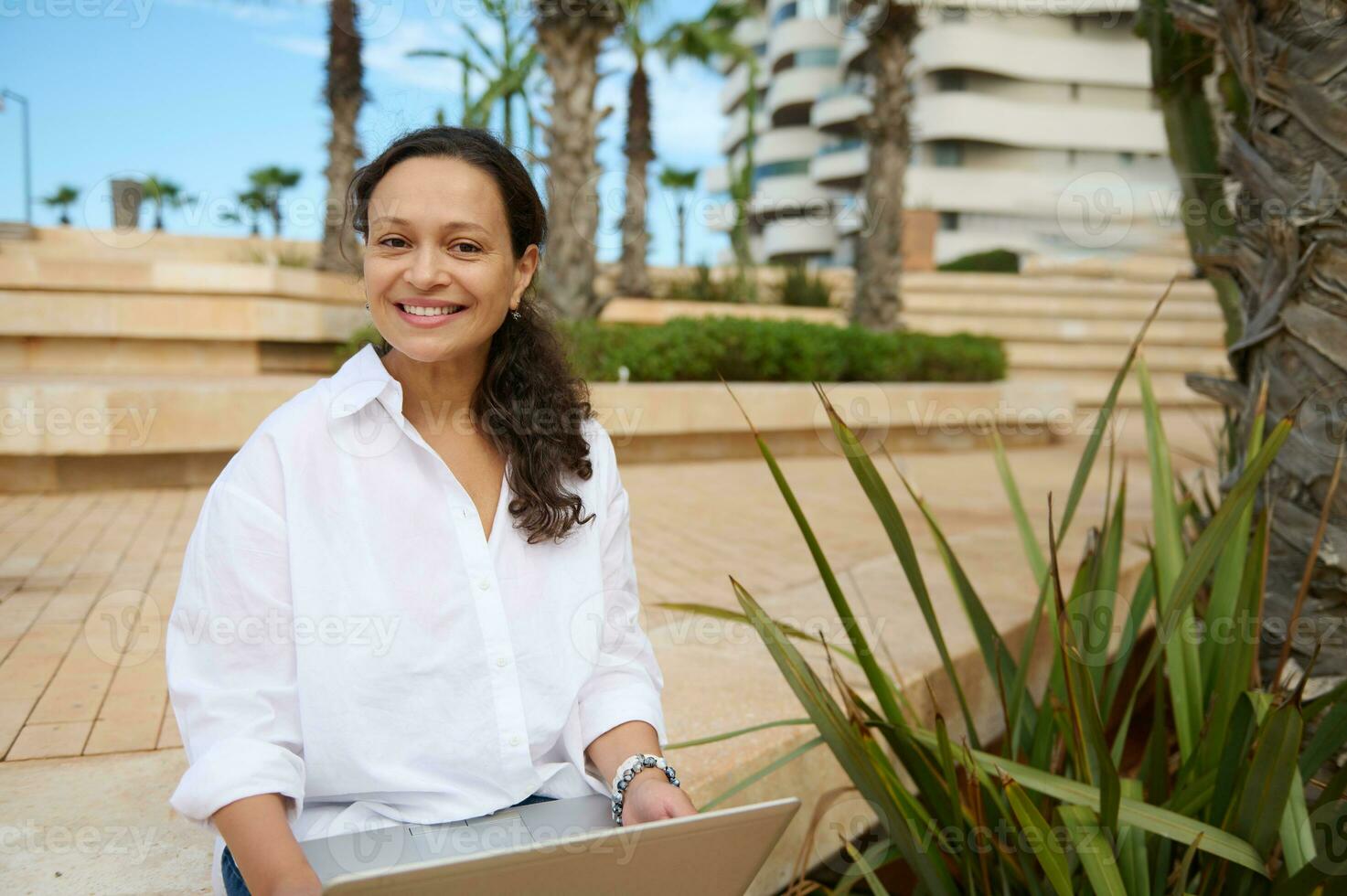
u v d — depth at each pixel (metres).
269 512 1.08
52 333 7.34
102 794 1.74
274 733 1.09
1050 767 1.79
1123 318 14.55
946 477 6.64
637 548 4.19
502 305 1.19
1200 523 2.48
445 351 1.16
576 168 8.70
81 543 3.91
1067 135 33.62
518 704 1.16
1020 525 2.10
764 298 14.24
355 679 1.10
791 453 7.76
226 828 1.01
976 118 33.12
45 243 9.88
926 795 1.70
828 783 2.11
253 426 5.32
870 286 12.27
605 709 1.28
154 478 5.28
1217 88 2.07
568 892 0.93
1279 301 1.76
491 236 1.16
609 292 12.91
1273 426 1.82
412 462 1.14
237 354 8.05
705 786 1.80
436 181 1.14
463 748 1.14
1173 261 14.71
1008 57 33.16
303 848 1.08
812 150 37.16
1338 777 1.46
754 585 3.52
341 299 8.84
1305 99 1.65
